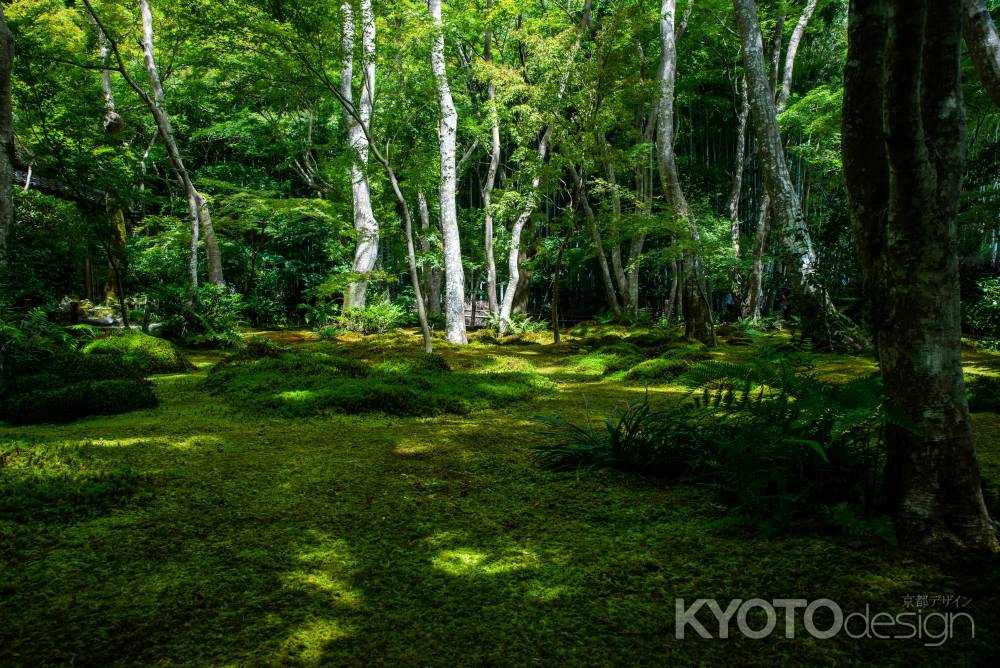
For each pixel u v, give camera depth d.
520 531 2.59
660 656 1.69
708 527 2.55
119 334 8.20
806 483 2.73
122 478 3.09
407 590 2.08
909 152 2.08
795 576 2.12
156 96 11.90
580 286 21.30
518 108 11.52
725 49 17.70
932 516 2.21
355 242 14.67
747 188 20.36
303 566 2.25
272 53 10.79
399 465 3.58
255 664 1.65
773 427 2.77
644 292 20.77
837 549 2.29
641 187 15.26
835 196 7.91
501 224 16.11
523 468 3.52
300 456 3.77
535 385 6.46
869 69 2.38
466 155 15.82
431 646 1.74
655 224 10.75
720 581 2.11
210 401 5.65
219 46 11.91
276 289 18.92
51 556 2.30
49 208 10.19
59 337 7.04
